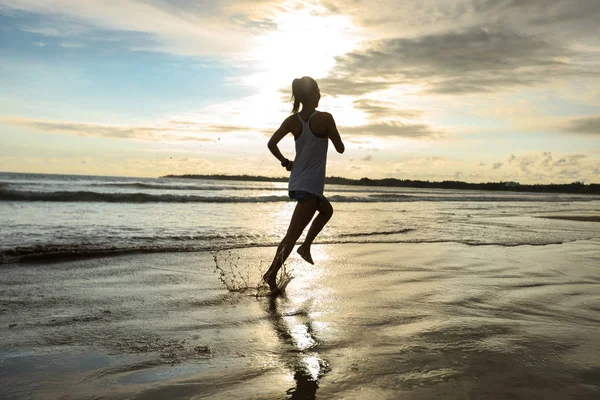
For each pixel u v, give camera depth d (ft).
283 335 8.78
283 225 32.53
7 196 50.90
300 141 12.94
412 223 36.73
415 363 7.25
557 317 10.18
